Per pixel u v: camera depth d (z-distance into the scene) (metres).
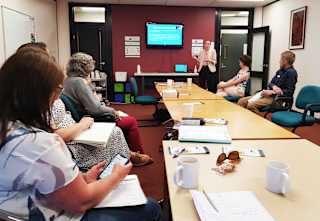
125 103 7.89
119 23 7.80
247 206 1.01
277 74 4.75
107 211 1.15
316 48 5.73
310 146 1.72
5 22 4.57
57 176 1.00
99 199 1.13
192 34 8.03
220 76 8.54
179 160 1.22
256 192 1.14
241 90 5.30
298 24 6.27
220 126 2.15
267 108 4.45
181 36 7.95
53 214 1.05
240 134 2.00
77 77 2.91
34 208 1.02
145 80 7.86
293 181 1.24
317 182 1.23
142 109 7.03
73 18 7.68
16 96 1.04
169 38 7.92
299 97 4.05
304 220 0.95
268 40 7.60
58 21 7.44
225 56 8.59
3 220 0.97
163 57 8.04
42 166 0.98
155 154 3.75
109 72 7.97
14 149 0.97
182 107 3.07
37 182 0.98
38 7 6.10
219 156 1.43
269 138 1.91
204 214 0.96
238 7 8.10
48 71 1.07
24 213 1.02
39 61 1.06
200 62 7.61
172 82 5.77
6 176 0.98
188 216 0.98
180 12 7.92
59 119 2.09
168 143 1.77
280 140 1.85
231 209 0.99
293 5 6.51
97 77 7.46
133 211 1.18
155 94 7.90
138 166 3.25
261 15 8.10
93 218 1.11
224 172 1.32
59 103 2.13
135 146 3.24
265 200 1.08
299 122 3.54
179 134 1.90
